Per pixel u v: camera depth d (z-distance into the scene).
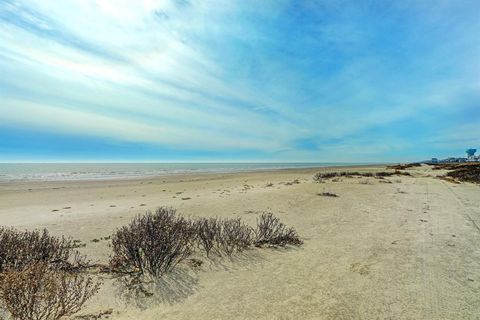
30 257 5.15
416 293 4.54
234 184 23.17
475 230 8.12
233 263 5.89
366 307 4.14
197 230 6.98
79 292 4.07
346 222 9.23
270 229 7.36
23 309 3.52
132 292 4.67
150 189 20.70
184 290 4.76
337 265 5.70
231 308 4.17
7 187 23.36
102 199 15.81
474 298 4.38
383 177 26.25
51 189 21.61
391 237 7.52
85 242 7.31
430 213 10.44
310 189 17.73
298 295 4.52
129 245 5.55
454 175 25.31
